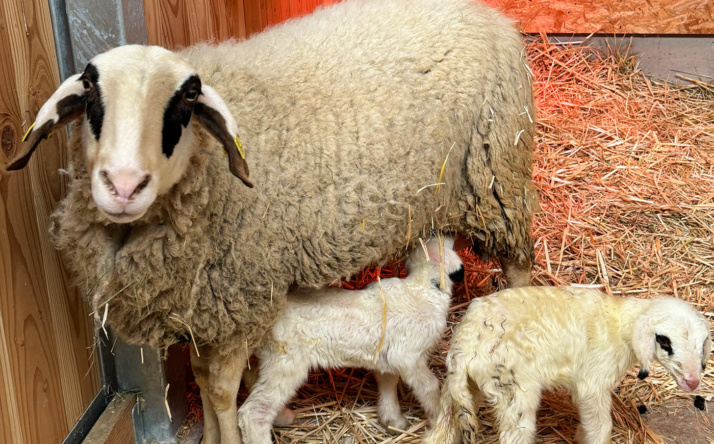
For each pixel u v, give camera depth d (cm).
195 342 166
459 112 184
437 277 183
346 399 200
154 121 142
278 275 168
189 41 209
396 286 181
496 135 188
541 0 358
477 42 187
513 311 169
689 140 296
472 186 191
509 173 193
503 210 196
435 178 181
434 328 180
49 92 164
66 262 165
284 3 315
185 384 197
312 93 171
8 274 151
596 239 246
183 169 150
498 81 189
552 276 230
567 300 172
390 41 182
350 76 176
